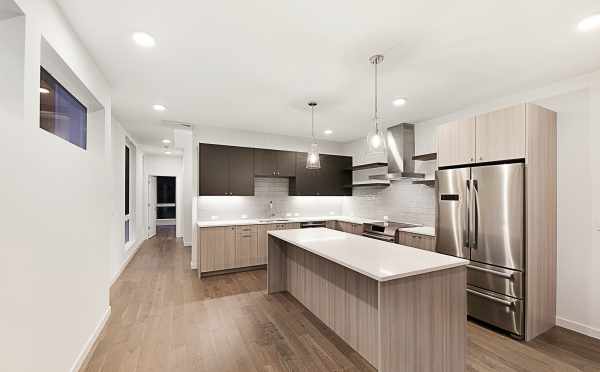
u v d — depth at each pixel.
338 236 3.14
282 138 5.70
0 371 1.21
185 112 4.02
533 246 2.57
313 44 2.15
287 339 2.51
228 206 5.25
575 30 1.94
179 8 1.72
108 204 2.86
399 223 4.80
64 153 1.85
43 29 1.55
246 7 1.71
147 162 8.08
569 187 2.73
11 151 1.28
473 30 1.94
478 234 2.85
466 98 3.36
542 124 2.68
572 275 2.70
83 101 2.54
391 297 1.75
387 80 2.84
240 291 3.74
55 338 1.72
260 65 2.51
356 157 6.09
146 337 2.51
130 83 2.92
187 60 2.41
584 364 2.15
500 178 2.68
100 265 2.61
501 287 2.66
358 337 2.32
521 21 1.83
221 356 2.23
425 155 4.05
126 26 1.92
